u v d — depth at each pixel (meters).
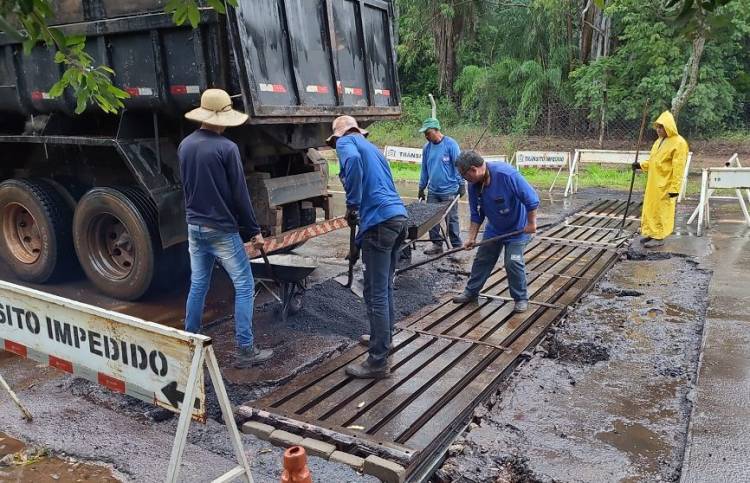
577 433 3.23
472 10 19.91
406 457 2.98
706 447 3.02
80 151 5.72
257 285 5.24
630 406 3.51
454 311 5.24
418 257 7.11
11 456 3.05
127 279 5.45
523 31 19.56
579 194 12.35
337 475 2.91
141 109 4.97
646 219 7.48
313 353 4.34
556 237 8.20
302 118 5.09
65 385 3.88
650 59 15.44
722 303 5.22
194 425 3.43
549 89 18.53
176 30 4.57
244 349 4.07
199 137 3.85
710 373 3.86
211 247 3.96
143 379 2.54
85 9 4.93
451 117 20.47
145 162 5.00
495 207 4.95
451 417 3.46
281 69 4.90
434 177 6.91
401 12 21.97
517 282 5.12
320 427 3.28
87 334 2.76
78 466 2.98
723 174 8.17
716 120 15.66
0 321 3.28
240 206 3.93
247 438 3.29
